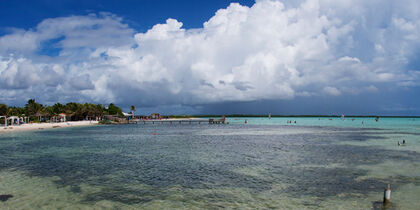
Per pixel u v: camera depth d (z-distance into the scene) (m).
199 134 58.47
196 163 23.89
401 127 84.31
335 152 29.86
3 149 33.19
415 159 25.25
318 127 87.50
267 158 26.27
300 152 30.00
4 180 18.19
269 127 89.81
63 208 13.09
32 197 14.70
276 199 14.26
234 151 31.09
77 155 28.52
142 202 13.91
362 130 69.50
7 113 92.88
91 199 14.38
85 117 132.75
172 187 16.50
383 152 29.69
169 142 41.44
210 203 13.71
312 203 13.62
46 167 22.22
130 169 21.45
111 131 69.88
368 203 13.59
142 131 69.75
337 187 16.27
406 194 14.91
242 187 16.41
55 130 71.75
